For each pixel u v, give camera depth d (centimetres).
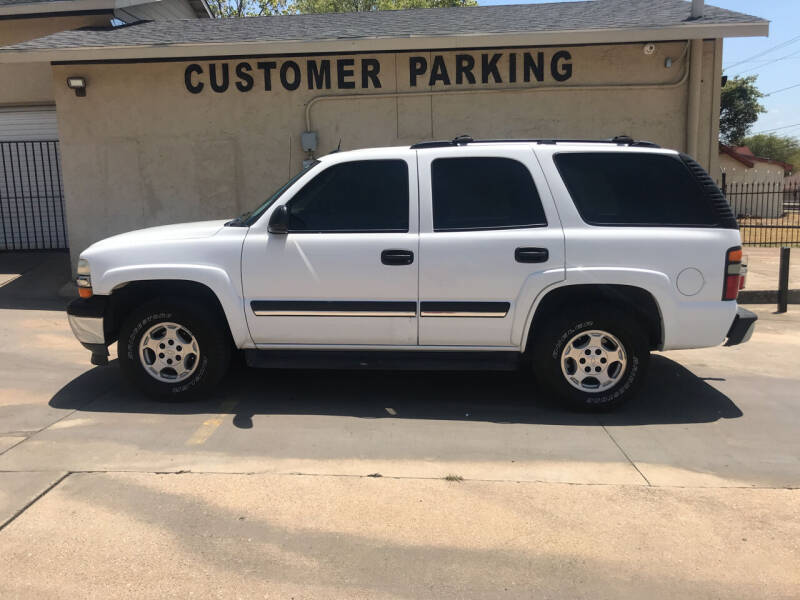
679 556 315
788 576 300
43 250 1272
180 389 512
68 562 306
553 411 509
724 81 999
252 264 486
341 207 493
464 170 491
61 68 992
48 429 465
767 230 2005
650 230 473
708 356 671
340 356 500
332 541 326
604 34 893
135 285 509
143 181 1018
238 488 378
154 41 949
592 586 293
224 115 998
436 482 388
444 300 480
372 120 992
